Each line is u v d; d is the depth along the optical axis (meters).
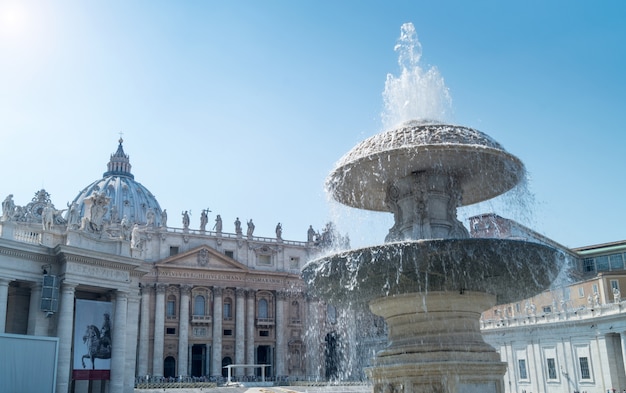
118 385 45.44
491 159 15.16
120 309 46.81
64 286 43.03
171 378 92.44
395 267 13.84
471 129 15.48
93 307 46.00
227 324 107.00
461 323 14.42
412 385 13.80
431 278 14.00
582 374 53.69
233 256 110.19
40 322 42.22
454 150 14.61
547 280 14.86
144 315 99.88
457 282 14.05
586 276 63.69
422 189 15.73
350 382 75.44
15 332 45.31
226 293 108.31
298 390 72.19
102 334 45.91
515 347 61.47
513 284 14.55
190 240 107.50
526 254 13.77
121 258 46.69
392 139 15.19
